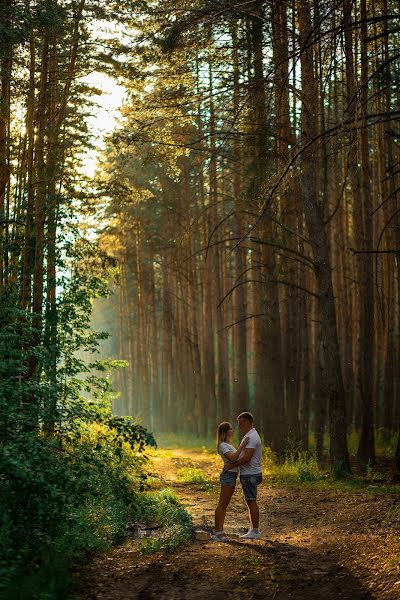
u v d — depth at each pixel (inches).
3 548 294.5
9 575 263.3
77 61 844.0
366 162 796.0
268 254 952.9
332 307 767.7
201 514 528.1
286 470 797.2
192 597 280.8
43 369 572.1
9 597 245.9
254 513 409.1
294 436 951.0
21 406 365.7
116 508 452.4
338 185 1232.2
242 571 320.2
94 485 388.2
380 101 935.7
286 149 786.2
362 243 828.6
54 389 382.0
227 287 1736.0
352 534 393.7
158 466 946.1
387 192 1098.7
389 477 713.0
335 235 1293.1
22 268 691.4
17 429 360.2
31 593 255.8
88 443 444.1
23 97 783.7
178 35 632.4
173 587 294.5
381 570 304.7
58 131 802.2
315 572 315.9
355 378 1304.1
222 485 410.3
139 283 1919.3
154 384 1961.1
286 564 331.3
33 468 327.0
